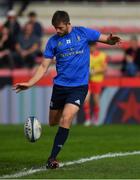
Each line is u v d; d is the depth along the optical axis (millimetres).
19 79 48844
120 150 31828
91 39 25797
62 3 66938
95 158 28500
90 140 36875
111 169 24797
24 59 54938
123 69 53094
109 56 61344
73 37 25625
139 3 67188
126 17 66062
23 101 48781
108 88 48750
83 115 49094
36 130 24719
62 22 25141
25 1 66188
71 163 26844
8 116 49031
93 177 22656
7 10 66312
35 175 23281
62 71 25594
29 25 55656
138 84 48688
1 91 49000
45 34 63312
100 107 48844
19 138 38125
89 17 65875
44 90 48469
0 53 55625
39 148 33219
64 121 24734
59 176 22891
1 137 38812
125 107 48812
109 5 66812
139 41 63000
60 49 25500
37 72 25500
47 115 48625
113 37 25734
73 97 25109
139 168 25094
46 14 65938
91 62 47750
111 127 45688
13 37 55312
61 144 24688
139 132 41719
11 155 30375
